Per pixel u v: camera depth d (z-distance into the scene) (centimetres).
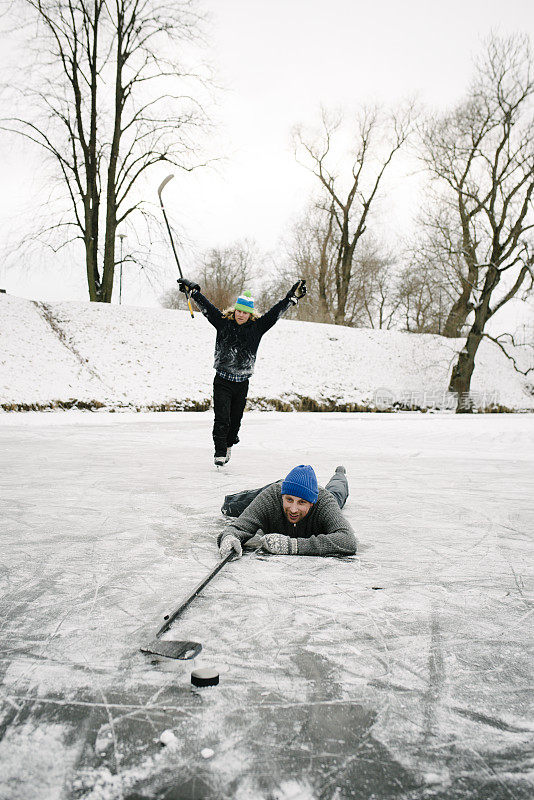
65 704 164
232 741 148
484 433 1265
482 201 2841
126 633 212
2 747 144
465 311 3059
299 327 3403
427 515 433
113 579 271
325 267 4394
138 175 2905
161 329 2789
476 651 202
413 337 3666
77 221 2906
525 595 260
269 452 893
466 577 284
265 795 129
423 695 172
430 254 2866
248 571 286
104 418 1753
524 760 143
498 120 2741
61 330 2580
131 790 130
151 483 548
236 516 399
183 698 168
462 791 132
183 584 266
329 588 263
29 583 265
